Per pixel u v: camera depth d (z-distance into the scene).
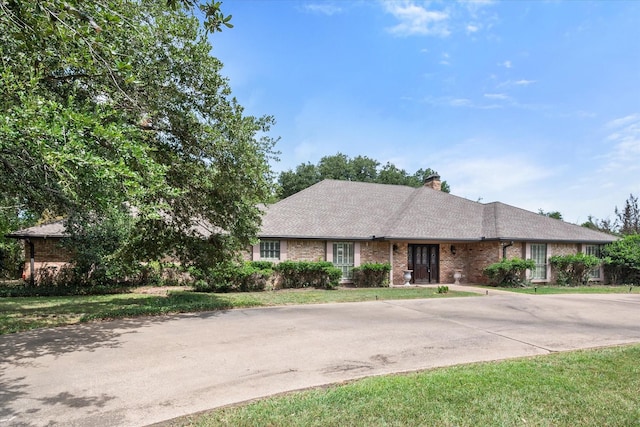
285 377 5.04
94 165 4.46
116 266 14.95
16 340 6.92
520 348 6.69
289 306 11.21
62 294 14.13
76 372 5.16
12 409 3.95
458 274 18.78
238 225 10.16
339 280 16.44
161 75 7.56
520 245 18.52
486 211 21.83
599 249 20.36
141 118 7.32
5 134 4.11
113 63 5.58
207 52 8.02
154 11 7.30
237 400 4.23
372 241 18.08
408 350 6.46
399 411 3.89
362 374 5.20
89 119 4.62
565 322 9.12
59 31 3.90
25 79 5.20
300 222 17.97
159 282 16.38
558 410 3.98
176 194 6.53
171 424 3.62
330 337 7.31
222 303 11.12
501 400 4.20
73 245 14.55
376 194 22.59
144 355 5.99
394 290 15.58
